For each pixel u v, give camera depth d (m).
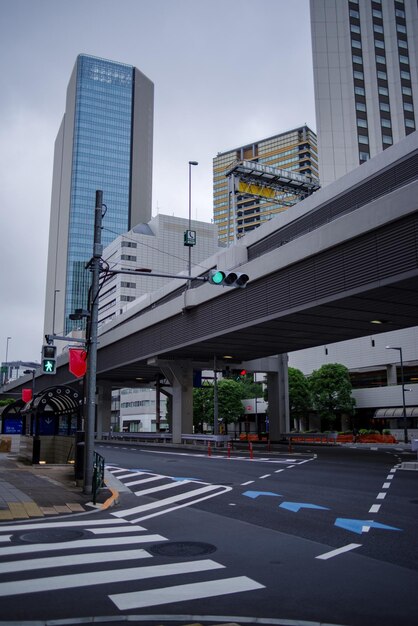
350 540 9.50
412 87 90.75
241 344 39.00
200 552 8.50
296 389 69.69
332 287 24.80
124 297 126.88
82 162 178.25
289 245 27.41
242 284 16.00
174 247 136.38
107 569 7.39
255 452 37.31
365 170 30.98
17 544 9.01
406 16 94.19
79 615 5.57
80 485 17.22
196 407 76.00
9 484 17.42
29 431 27.95
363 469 24.02
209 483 19.09
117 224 178.12
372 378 72.62
